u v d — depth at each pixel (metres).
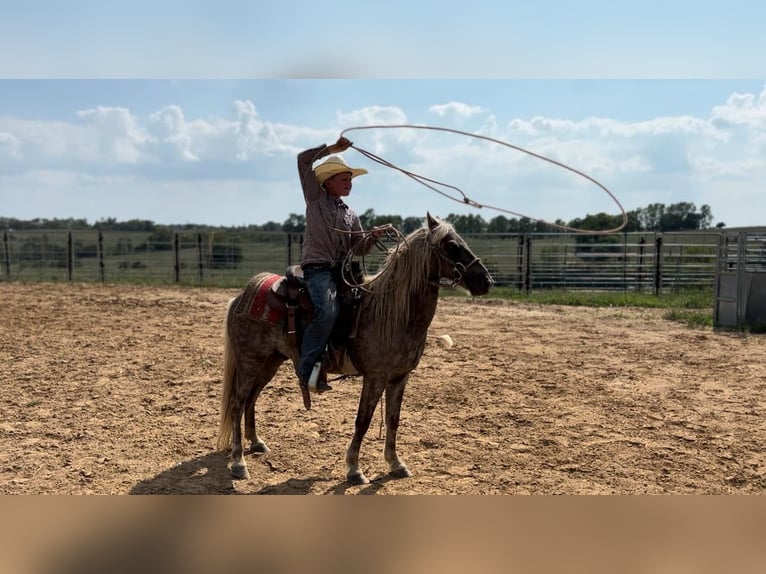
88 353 9.49
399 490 4.76
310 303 4.81
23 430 6.01
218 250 23.11
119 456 5.41
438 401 7.15
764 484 4.89
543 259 19.44
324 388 4.75
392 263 4.73
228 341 5.20
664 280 18.20
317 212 4.78
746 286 12.23
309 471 5.14
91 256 24.61
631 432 6.09
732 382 8.03
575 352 9.94
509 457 5.45
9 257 23.61
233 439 5.08
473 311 14.95
